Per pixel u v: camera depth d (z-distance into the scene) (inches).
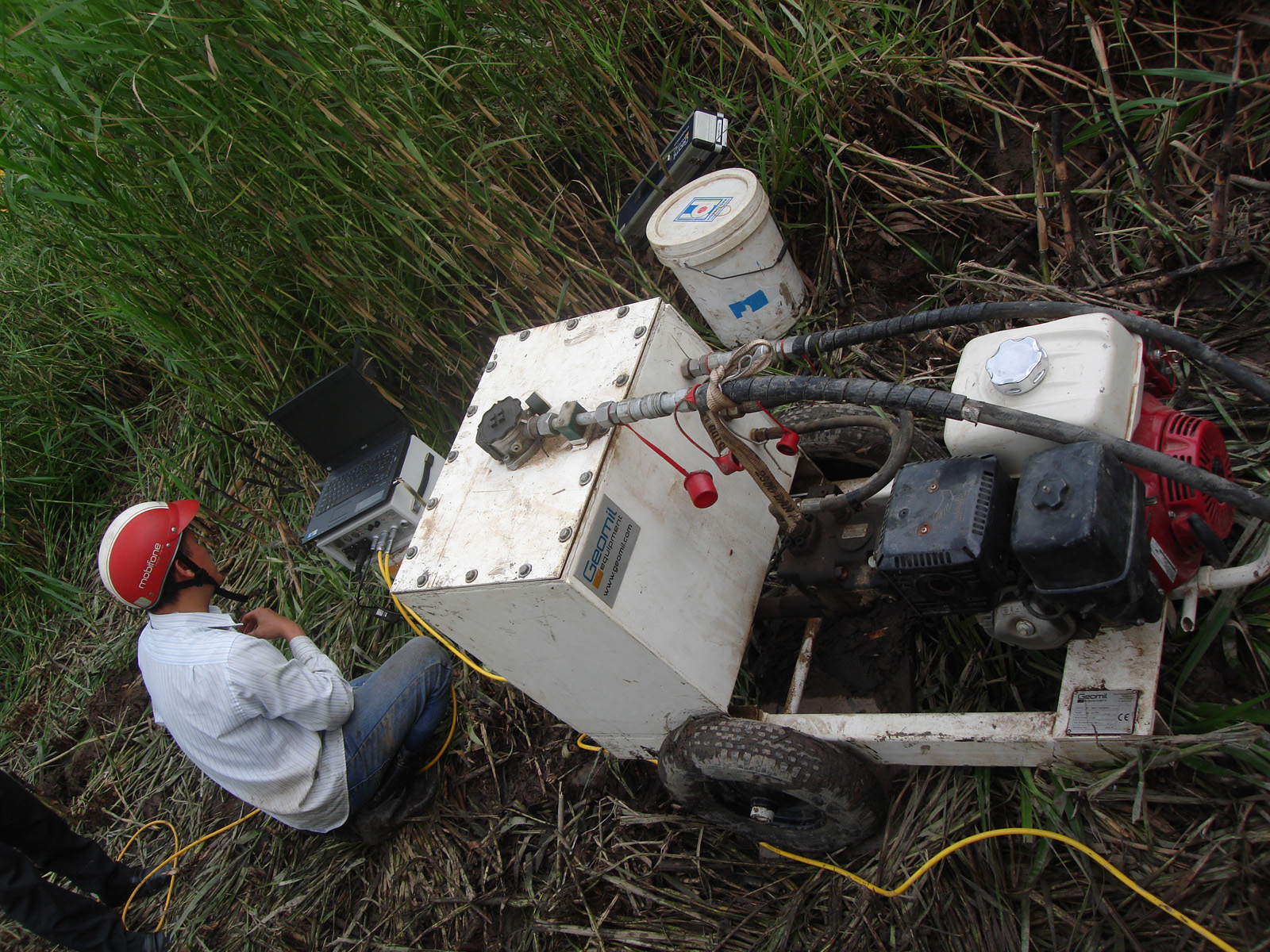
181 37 99.9
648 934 87.7
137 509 98.3
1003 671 82.0
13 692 169.9
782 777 72.6
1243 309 86.0
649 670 74.0
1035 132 91.4
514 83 121.2
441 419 136.1
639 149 129.3
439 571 75.4
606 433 72.6
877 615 90.3
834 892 80.0
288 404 120.6
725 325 110.0
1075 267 95.2
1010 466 67.3
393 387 136.2
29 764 154.9
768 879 86.0
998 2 108.8
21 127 107.3
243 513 155.2
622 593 70.7
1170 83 98.3
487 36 120.5
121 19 96.8
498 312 118.3
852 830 77.6
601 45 118.8
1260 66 91.4
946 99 113.0
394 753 103.7
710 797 81.7
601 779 99.4
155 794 135.8
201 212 118.3
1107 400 62.0
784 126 109.9
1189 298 90.3
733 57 124.6
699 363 79.1
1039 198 94.5
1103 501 57.7
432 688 105.0
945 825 77.1
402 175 112.0
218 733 94.3
